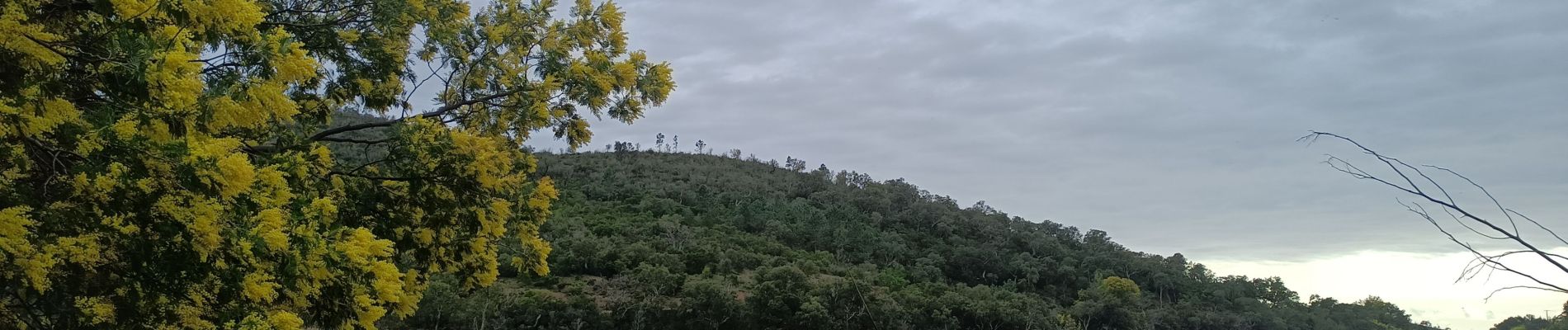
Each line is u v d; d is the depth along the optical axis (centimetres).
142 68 435
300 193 686
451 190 842
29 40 427
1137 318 6397
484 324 3906
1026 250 8938
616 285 5069
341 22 878
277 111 523
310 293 600
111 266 496
